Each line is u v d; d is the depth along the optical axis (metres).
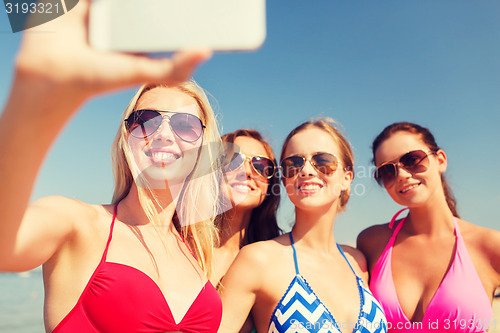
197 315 1.81
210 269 2.26
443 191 2.96
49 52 0.49
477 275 2.53
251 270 2.27
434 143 2.86
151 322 1.61
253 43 0.56
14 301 35.16
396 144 2.80
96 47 0.52
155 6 0.54
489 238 2.60
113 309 1.54
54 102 0.52
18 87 0.52
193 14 0.55
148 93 2.02
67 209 1.55
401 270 2.72
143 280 1.66
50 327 1.53
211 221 2.35
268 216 3.12
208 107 2.26
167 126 1.94
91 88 0.50
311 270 2.35
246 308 2.25
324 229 2.49
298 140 2.50
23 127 0.54
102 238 1.67
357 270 2.67
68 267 1.56
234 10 0.57
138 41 0.53
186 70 0.46
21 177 0.60
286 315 2.17
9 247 0.70
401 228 2.92
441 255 2.66
